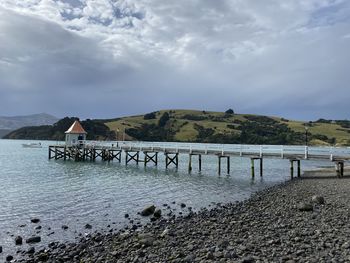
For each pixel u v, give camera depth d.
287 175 38.81
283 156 34.12
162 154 86.25
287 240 11.06
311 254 9.44
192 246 10.87
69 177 36.09
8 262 11.00
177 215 17.80
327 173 38.03
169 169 45.78
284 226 13.16
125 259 10.13
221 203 21.44
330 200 19.48
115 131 142.62
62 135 168.62
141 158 70.44
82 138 60.28
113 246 11.95
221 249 10.32
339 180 29.73
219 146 56.75
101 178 35.28
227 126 151.88
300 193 23.22
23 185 29.84
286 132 138.88
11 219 17.20
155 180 33.72
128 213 18.56
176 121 162.50
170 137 142.38
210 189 27.78
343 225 13.03
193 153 41.81
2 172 41.00
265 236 11.68
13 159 63.78
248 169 47.28
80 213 18.59
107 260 10.23
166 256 10.05
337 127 149.62
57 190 26.92
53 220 16.98
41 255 11.28
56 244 12.94
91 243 12.77
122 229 14.97
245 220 14.96
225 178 35.62
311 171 42.81
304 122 166.38
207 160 68.31
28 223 16.36
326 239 10.95
